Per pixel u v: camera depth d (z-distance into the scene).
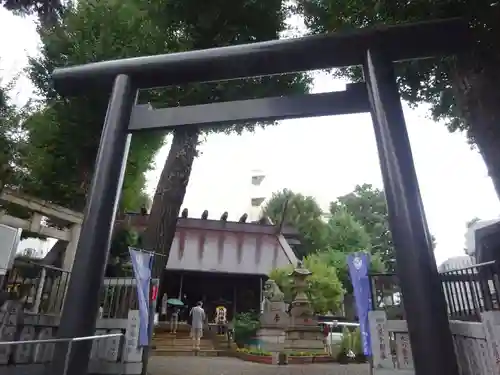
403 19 4.82
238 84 10.13
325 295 18.42
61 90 3.86
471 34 3.19
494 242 5.87
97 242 2.94
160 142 13.50
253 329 14.89
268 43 3.46
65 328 2.68
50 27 10.01
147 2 9.88
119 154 3.34
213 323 19.86
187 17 9.43
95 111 9.99
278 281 17.50
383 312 7.70
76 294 2.77
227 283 23.02
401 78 7.39
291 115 3.32
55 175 11.52
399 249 2.50
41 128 10.98
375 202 36.75
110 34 9.57
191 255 21.88
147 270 8.01
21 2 7.44
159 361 10.85
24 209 9.36
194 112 3.46
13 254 6.68
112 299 8.30
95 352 7.74
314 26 7.95
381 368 7.33
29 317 7.06
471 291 6.01
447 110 7.72
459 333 5.80
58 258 10.20
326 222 31.41
